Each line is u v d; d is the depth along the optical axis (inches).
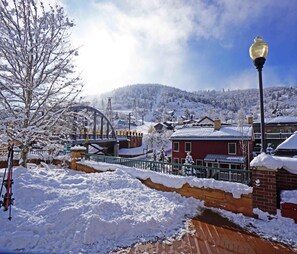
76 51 336.8
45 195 197.9
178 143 1143.0
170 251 131.3
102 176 279.6
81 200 187.8
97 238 140.6
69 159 402.3
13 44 296.7
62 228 146.7
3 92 303.4
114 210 175.8
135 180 268.2
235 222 176.1
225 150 1015.0
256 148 1316.4
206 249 134.0
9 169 178.7
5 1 287.9
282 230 158.9
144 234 151.7
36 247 128.7
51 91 327.0
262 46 198.4
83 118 384.8
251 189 191.9
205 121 2121.1
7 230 139.6
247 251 132.0
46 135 334.0
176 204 205.9
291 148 496.4
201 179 225.0
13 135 298.7
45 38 313.4
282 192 183.9
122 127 3715.6
